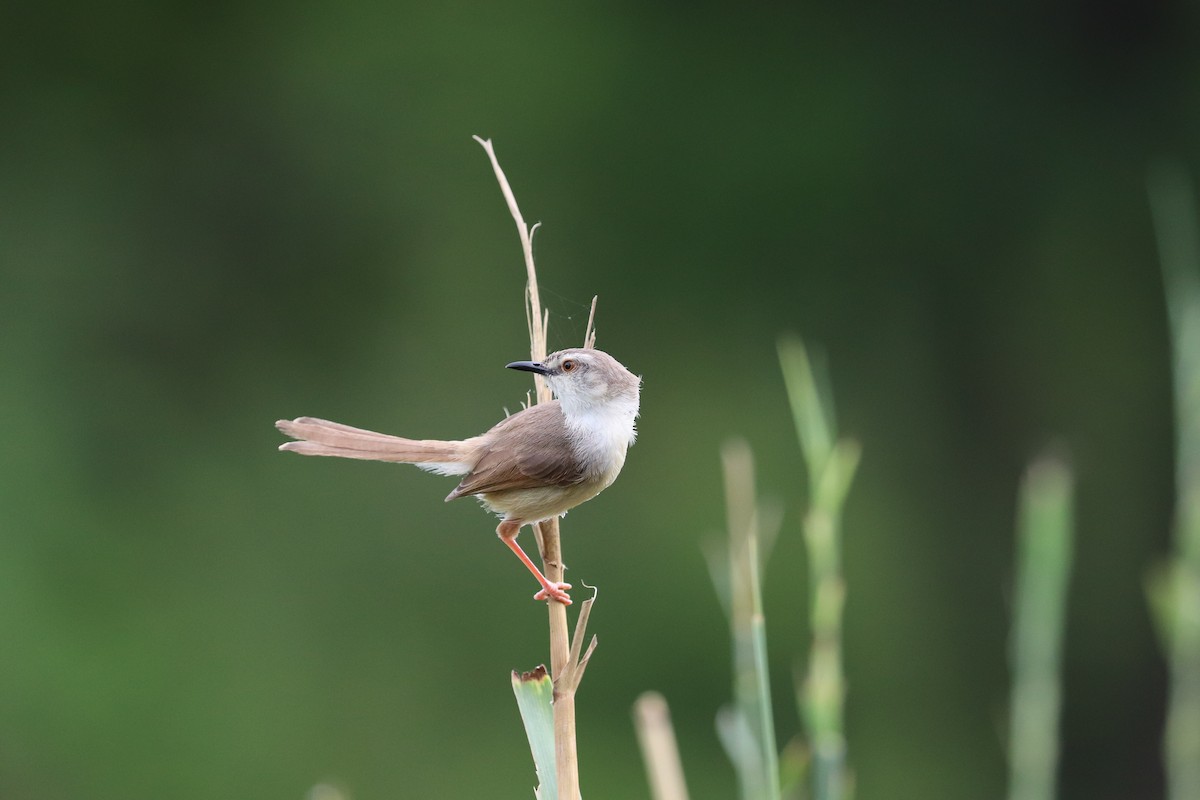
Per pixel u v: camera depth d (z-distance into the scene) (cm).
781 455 1605
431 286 1619
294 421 612
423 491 1474
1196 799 429
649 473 1592
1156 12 1794
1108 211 1761
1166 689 1683
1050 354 1736
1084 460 1719
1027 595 449
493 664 1427
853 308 1712
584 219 1669
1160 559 1703
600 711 1463
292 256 1622
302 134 1645
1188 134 1780
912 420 1694
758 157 1712
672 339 1664
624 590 1516
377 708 1415
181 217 1619
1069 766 1680
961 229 1748
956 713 1589
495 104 1670
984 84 1781
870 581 1619
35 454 1501
